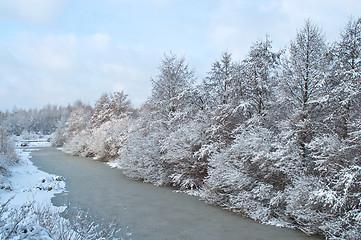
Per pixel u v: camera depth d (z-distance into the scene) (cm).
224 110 1345
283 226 870
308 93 999
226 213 1025
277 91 1105
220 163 1123
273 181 1016
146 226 860
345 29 984
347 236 702
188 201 1214
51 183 1464
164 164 1667
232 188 1061
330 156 809
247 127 1191
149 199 1244
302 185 818
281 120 1088
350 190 761
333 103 938
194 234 796
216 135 1375
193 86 1691
